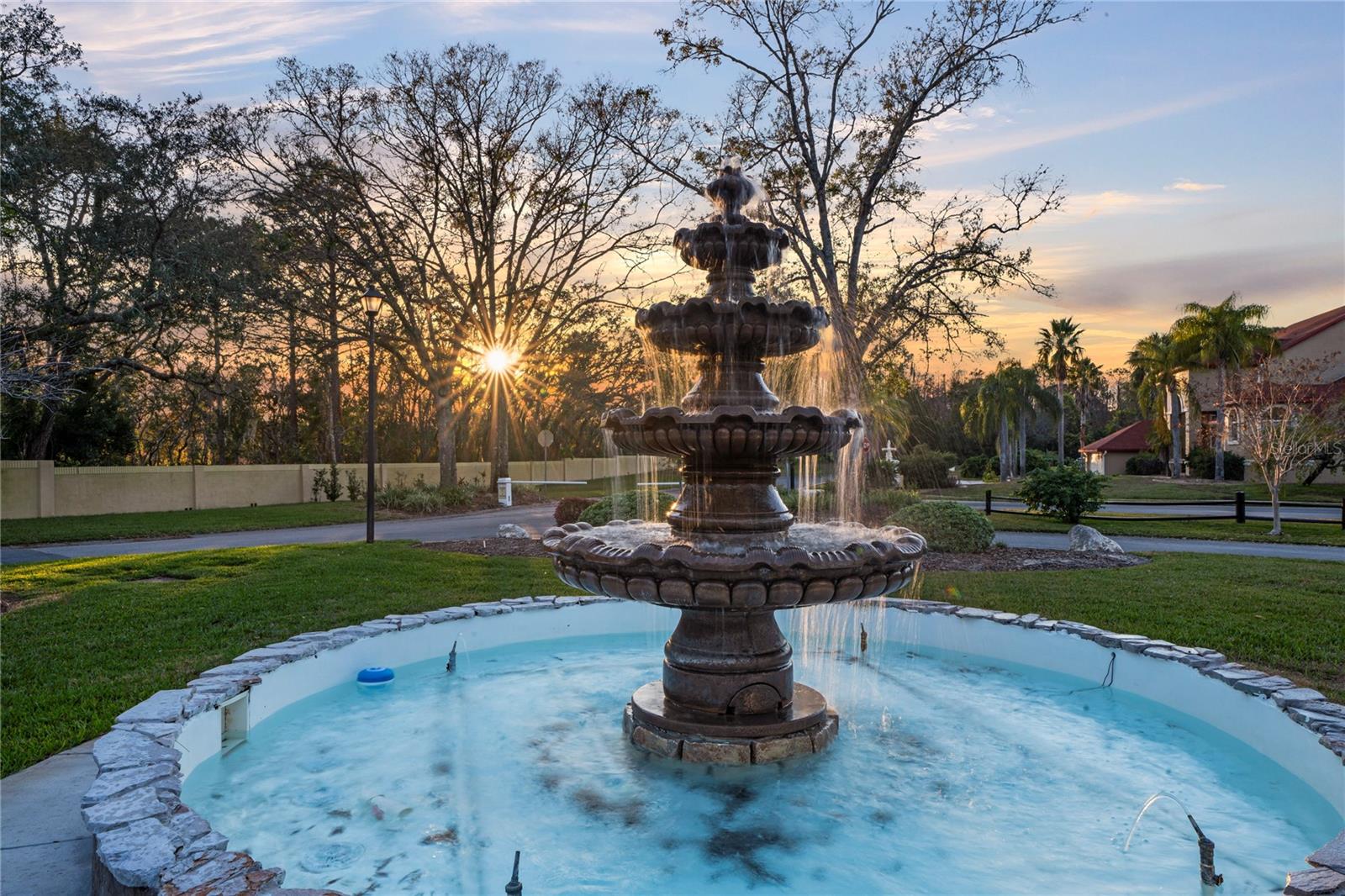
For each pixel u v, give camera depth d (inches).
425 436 1818.4
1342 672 225.6
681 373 252.2
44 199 704.4
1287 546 634.8
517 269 1187.9
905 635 291.9
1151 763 177.5
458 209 1131.9
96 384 1091.3
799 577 162.1
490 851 136.4
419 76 1033.5
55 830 139.6
